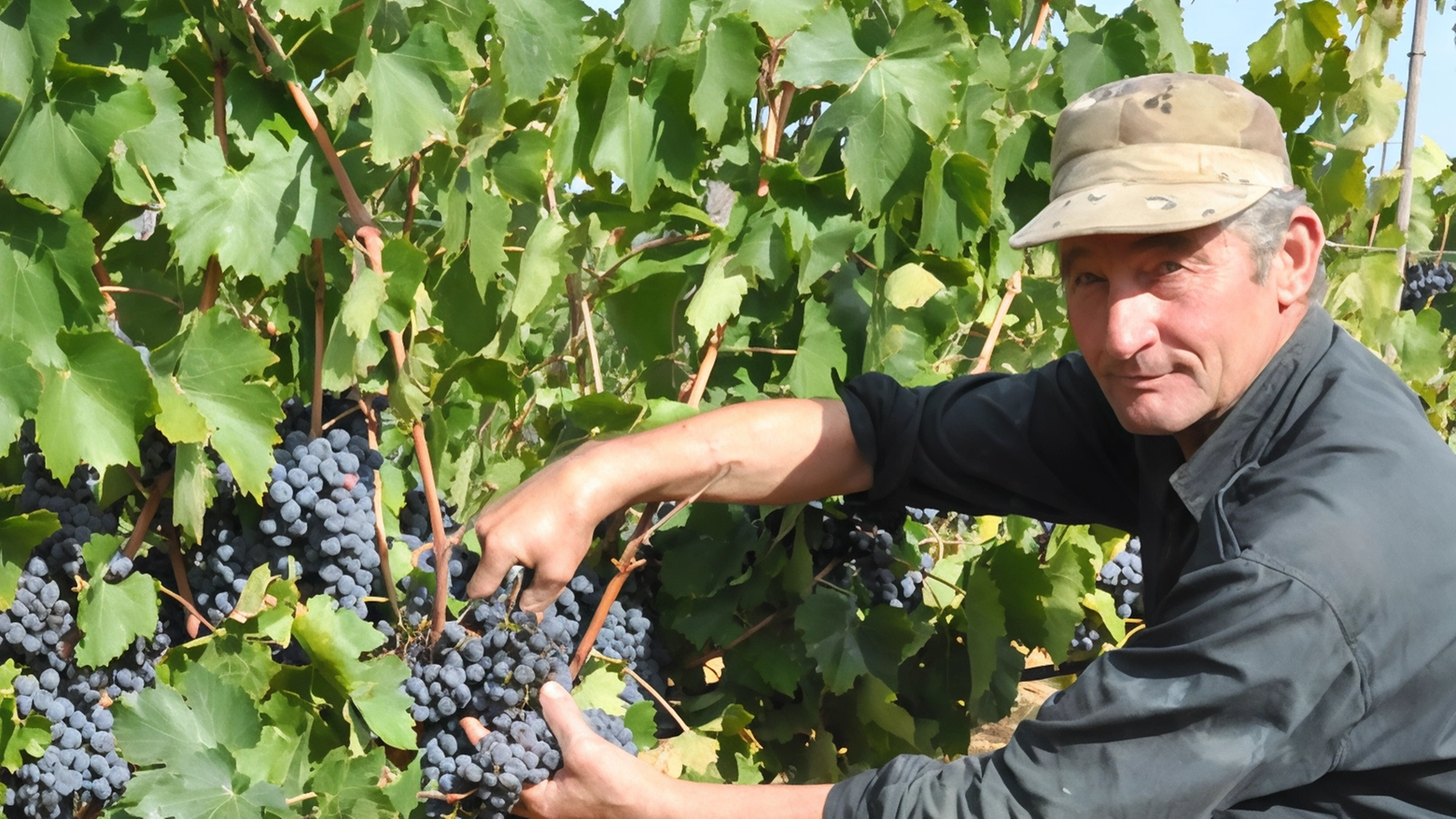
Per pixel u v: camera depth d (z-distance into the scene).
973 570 2.57
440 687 1.96
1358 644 1.53
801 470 2.20
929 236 2.37
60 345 1.78
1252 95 1.77
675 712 2.57
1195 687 1.54
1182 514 1.92
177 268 2.09
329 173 2.01
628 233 2.64
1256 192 1.70
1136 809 1.55
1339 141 4.25
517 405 3.15
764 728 2.63
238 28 1.90
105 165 1.90
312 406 2.07
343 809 1.89
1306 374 1.78
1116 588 3.11
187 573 2.07
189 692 1.91
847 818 1.71
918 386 2.59
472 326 2.34
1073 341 3.37
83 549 1.87
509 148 2.21
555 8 2.07
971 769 1.67
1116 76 2.80
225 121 1.95
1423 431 1.72
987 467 2.21
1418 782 1.63
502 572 1.98
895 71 2.34
